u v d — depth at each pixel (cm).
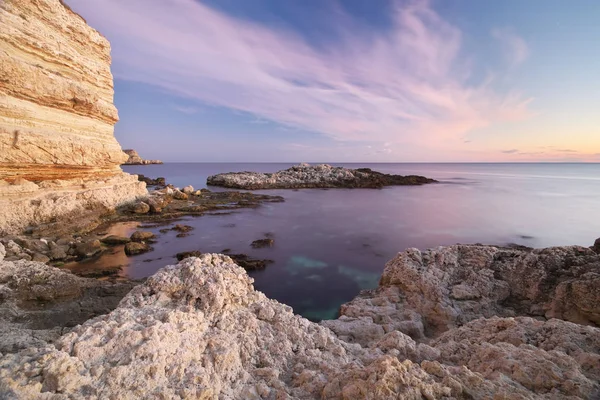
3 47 1343
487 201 3412
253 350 433
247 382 370
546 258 784
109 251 1514
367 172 6069
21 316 676
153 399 284
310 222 2378
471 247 913
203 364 362
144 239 1717
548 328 464
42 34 1531
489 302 741
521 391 313
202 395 304
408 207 3062
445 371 340
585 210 2817
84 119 1828
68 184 1781
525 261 795
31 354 315
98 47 1969
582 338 424
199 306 483
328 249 1716
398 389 303
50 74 1530
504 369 363
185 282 512
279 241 1850
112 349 330
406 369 332
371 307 792
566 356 367
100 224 1934
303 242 1844
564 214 2647
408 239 1933
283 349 452
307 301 1099
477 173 9331
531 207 2998
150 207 2372
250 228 2144
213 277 527
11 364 297
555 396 308
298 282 1262
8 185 1435
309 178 5194
